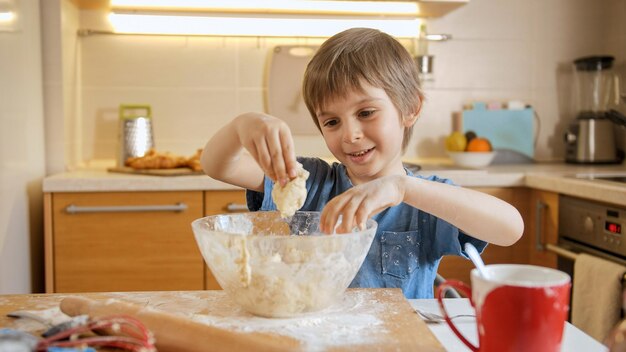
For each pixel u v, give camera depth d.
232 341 0.61
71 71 2.50
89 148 2.63
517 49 2.78
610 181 1.95
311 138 2.72
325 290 0.76
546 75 2.80
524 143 2.74
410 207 1.16
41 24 2.34
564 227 2.07
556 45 2.80
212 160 1.06
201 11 2.56
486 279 0.58
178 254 2.12
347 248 0.75
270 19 2.63
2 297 0.86
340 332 0.70
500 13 2.76
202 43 2.65
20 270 2.04
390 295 0.86
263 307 0.75
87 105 2.62
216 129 2.70
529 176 2.22
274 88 2.69
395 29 2.70
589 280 1.78
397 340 0.68
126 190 2.08
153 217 2.10
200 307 0.81
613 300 1.68
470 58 2.77
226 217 0.92
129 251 2.10
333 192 1.28
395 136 1.11
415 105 1.18
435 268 1.17
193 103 2.67
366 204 0.83
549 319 0.56
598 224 1.88
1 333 0.60
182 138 2.68
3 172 1.87
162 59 2.64
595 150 2.61
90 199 2.08
